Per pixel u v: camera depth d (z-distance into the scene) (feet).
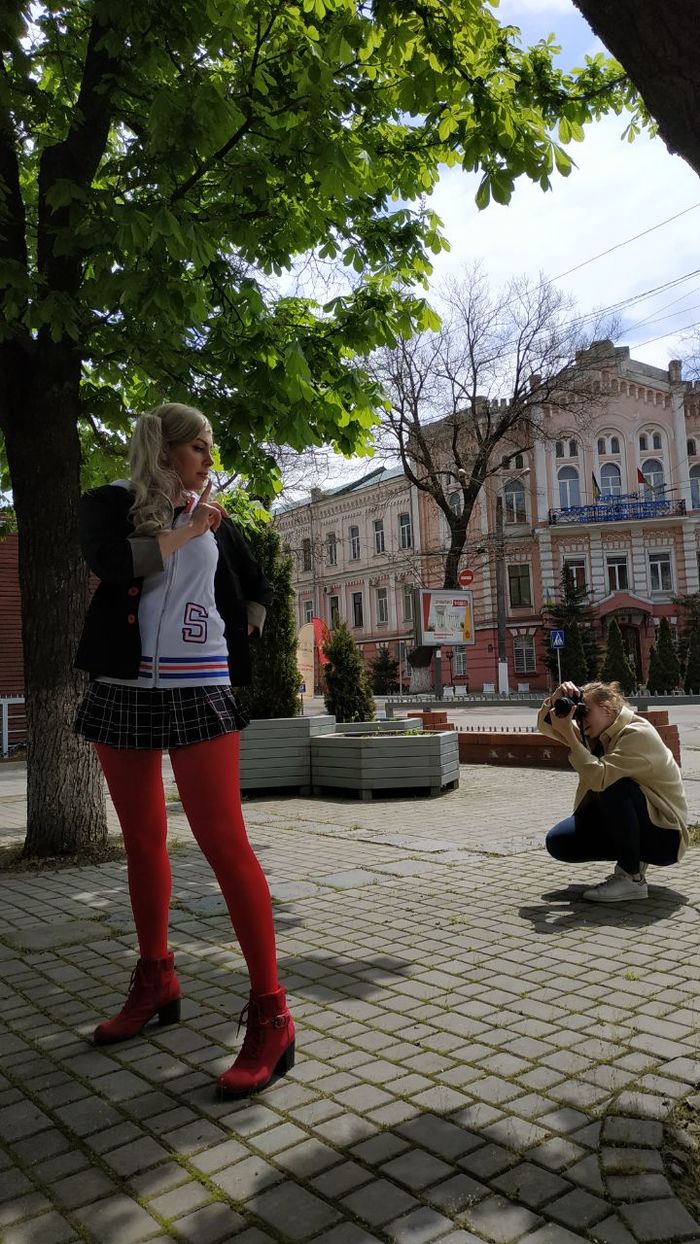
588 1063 8.66
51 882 17.89
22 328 19.27
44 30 20.58
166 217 15.78
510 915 14.43
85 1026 10.07
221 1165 7.00
